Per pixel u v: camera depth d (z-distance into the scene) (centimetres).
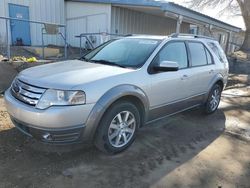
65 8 1564
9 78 676
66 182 315
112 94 351
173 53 472
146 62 415
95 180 323
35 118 321
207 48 577
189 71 498
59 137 326
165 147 423
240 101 772
